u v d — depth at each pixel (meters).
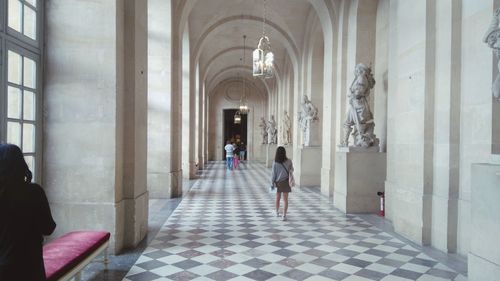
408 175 6.22
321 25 13.05
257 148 34.28
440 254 5.25
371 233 6.47
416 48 6.03
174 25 10.78
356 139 8.60
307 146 13.80
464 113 5.28
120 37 5.31
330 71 11.16
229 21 16.33
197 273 4.36
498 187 3.52
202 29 15.95
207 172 19.53
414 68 6.09
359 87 8.38
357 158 8.36
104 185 5.11
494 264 3.56
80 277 3.84
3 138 4.03
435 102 5.74
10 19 4.27
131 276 4.24
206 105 28.00
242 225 7.00
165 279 4.16
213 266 4.62
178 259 4.90
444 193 5.48
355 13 9.60
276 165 7.59
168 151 10.26
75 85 5.11
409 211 6.09
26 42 4.59
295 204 9.58
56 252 3.62
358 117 8.50
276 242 5.80
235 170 21.06
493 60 4.72
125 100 5.50
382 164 8.39
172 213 8.14
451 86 5.40
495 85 3.97
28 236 2.29
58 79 5.10
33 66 4.86
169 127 10.23
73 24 5.11
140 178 5.88
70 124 5.11
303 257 5.04
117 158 5.21
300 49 16.17
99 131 5.11
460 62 5.37
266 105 33.84
